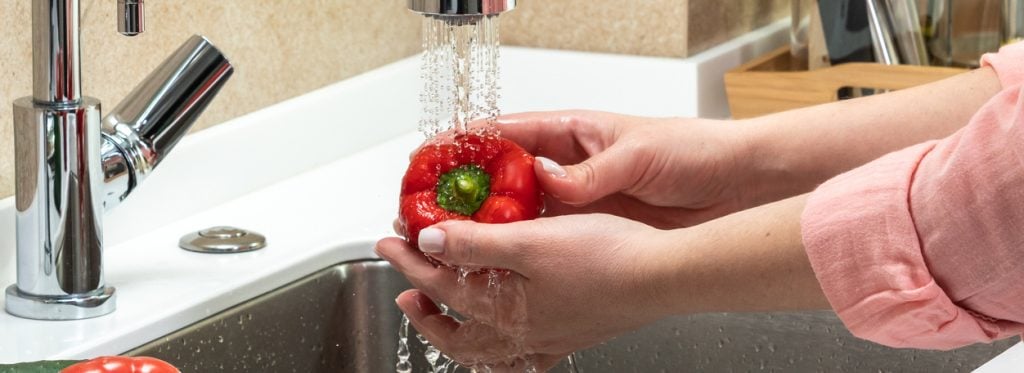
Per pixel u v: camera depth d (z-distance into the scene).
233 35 1.26
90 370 0.65
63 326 0.94
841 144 0.97
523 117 1.01
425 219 0.88
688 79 1.47
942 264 0.68
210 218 1.19
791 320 1.09
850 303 0.70
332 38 1.39
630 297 0.81
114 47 1.14
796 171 0.98
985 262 0.66
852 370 1.08
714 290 0.77
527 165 0.90
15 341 0.91
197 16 1.22
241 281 1.03
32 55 0.95
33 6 0.92
